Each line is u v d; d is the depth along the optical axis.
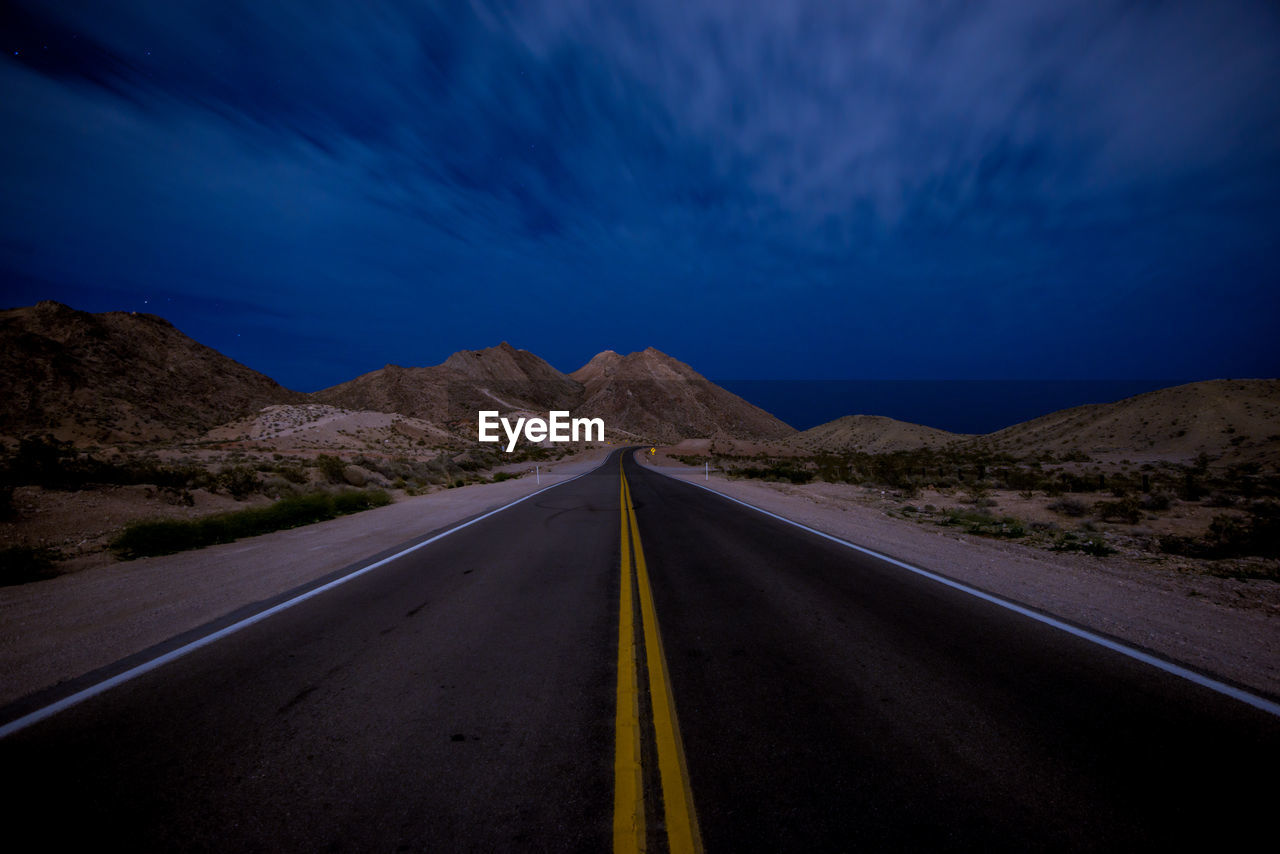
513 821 2.10
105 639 4.21
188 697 3.19
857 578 6.18
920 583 5.93
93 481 13.38
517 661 3.75
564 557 7.58
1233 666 3.59
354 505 14.20
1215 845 1.95
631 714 2.94
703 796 2.24
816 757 2.53
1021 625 4.46
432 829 2.06
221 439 60.72
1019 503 15.70
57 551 7.98
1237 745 2.62
